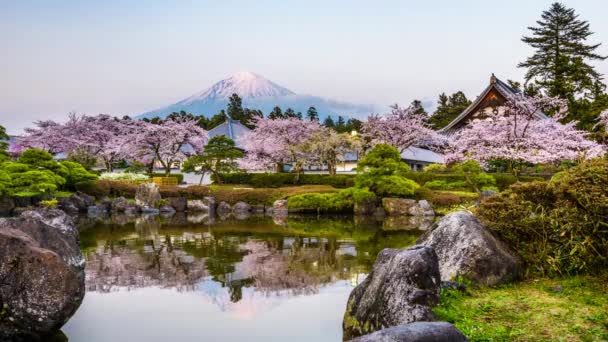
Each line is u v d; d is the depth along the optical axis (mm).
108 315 7512
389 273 5594
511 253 7172
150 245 14188
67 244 8398
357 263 11328
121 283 9461
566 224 6965
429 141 37969
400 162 25500
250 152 40125
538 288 6422
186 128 39094
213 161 36031
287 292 8805
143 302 8195
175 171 49719
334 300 8297
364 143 36812
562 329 4871
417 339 3354
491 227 7598
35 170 25031
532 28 50344
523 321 5137
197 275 10133
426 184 29188
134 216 24719
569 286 6402
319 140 36562
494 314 5391
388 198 24562
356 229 18219
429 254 5578
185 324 7109
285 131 37969
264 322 7188
